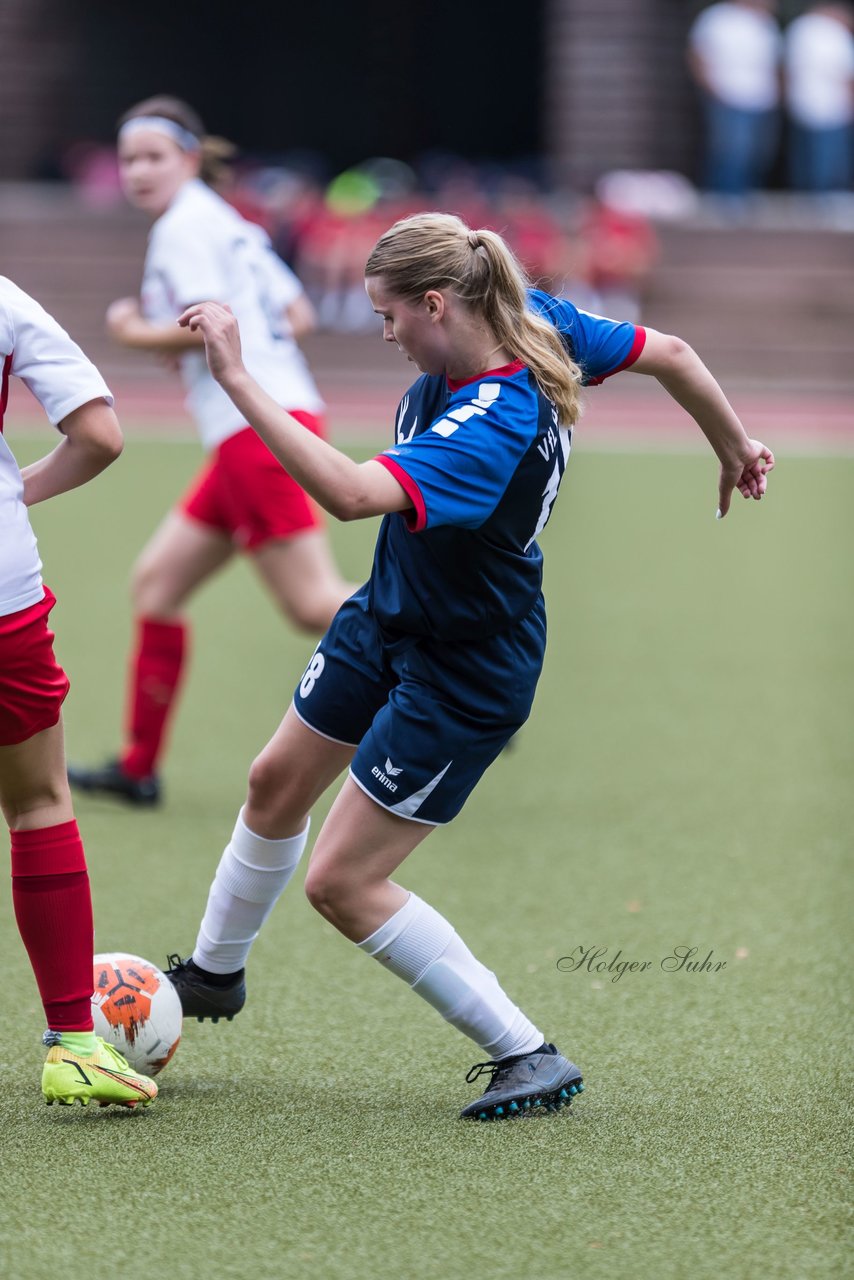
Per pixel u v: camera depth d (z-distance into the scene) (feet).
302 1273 33.94
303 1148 40.14
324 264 270.46
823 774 80.33
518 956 55.21
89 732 86.89
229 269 71.87
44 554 142.31
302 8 406.00
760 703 95.09
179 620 73.92
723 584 134.82
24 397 242.99
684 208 285.64
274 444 37.55
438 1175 38.65
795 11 317.01
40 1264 34.17
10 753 40.98
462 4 409.08
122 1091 41.47
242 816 44.62
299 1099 43.37
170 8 400.67
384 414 232.73
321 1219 36.32
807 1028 48.83
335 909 41.86
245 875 44.65
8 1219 36.14
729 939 57.06
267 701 94.63
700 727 89.51
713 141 289.33
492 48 410.11
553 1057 42.68
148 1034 43.45
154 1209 36.73
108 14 395.55
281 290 73.77
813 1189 38.11
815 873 64.90
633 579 136.87
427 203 274.98
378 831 41.37
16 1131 41.01
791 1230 36.06
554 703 94.94
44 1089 41.52
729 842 69.05
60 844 41.63
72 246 281.54
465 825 71.67
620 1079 44.93
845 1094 43.93
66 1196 37.32
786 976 53.36
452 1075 45.32
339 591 72.74
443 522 38.37
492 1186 38.09
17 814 41.78
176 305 71.67
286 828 44.16
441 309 39.34
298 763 43.24
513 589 40.83
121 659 104.32
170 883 63.05
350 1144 40.40
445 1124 41.78
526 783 78.48
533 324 40.34
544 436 39.88
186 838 69.21
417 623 40.75
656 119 310.45
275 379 72.43
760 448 44.80
